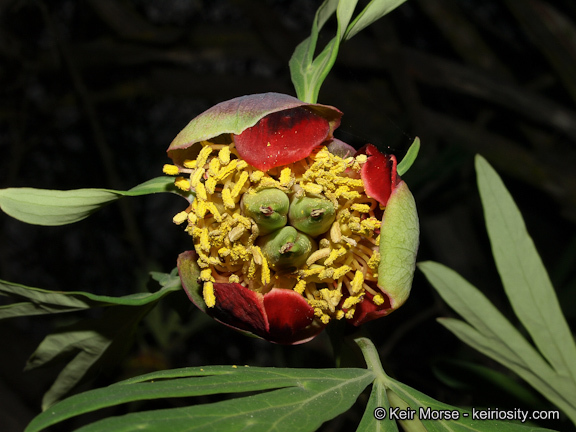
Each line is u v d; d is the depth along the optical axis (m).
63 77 0.29
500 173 0.31
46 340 0.10
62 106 0.30
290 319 0.09
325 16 0.10
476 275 0.29
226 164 0.08
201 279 0.08
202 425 0.07
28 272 0.33
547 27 0.26
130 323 0.10
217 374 0.08
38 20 0.27
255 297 0.08
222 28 0.30
